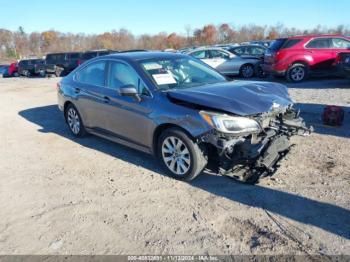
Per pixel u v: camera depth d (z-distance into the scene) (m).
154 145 4.64
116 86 5.20
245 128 3.88
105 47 78.00
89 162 5.21
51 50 88.00
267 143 3.97
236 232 3.26
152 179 4.47
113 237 3.29
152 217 3.58
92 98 5.63
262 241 3.11
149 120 4.52
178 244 3.14
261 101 4.12
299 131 4.59
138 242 3.19
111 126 5.37
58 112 9.14
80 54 25.02
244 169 4.20
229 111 3.84
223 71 15.34
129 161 5.15
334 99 8.82
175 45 72.44
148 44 75.69
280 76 12.77
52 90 13.80
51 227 3.50
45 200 4.07
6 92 13.90
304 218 3.41
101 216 3.65
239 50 16.17
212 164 4.28
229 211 3.61
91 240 3.26
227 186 4.16
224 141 3.83
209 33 69.25
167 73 4.91
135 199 3.97
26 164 5.29
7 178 4.78
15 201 4.09
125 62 5.09
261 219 3.44
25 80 21.30
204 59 15.35
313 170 4.46
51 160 5.40
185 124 4.07
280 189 4.01
